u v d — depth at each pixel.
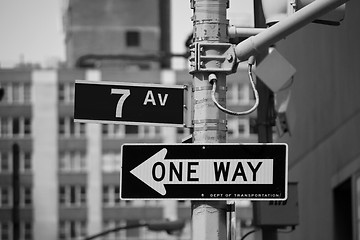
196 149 10.57
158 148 10.61
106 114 10.65
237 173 10.53
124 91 10.69
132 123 10.66
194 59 10.65
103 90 10.67
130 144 10.62
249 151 10.55
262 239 18.19
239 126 83.31
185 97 10.73
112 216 91.44
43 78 91.62
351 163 23.22
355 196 23.19
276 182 10.52
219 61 10.60
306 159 26.64
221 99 10.62
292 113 18.25
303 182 26.84
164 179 10.57
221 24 10.71
